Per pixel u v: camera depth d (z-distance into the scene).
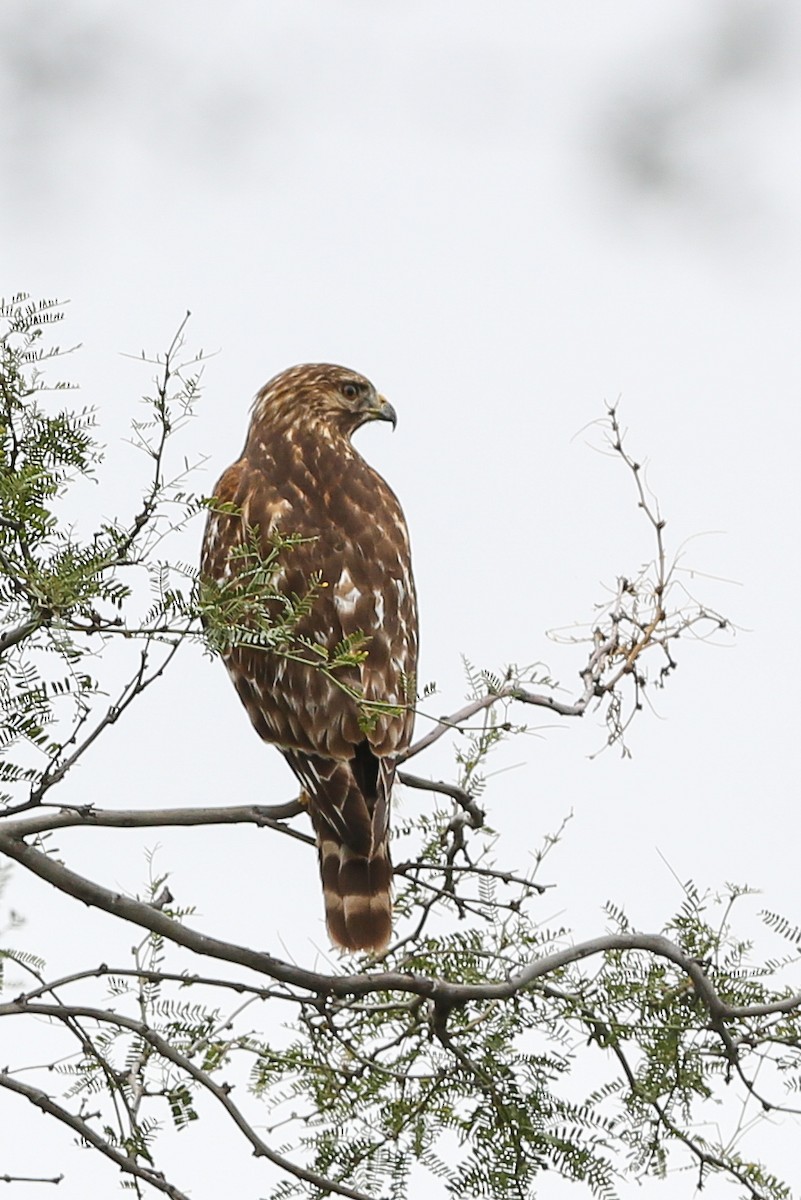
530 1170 8.02
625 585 9.29
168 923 7.41
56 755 6.62
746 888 8.53
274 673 9.02
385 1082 8.39
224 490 10.65
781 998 8.45
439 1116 8.22
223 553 10.17
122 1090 7.70
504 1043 8.23
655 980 8.24
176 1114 7.72
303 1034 8.41
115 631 6.30
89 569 6.23
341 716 8.84
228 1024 8.26
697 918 8.53
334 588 9.46
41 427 6.91
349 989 7.52
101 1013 7.61
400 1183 8.06
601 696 9.09
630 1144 8.13
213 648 6.46
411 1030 8.41
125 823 7.57
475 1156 8.05
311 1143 8.19
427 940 8.60
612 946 8.16
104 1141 7.48
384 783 8.69
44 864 7.30
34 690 6.45
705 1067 8.27
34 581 6.12
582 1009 8.20
